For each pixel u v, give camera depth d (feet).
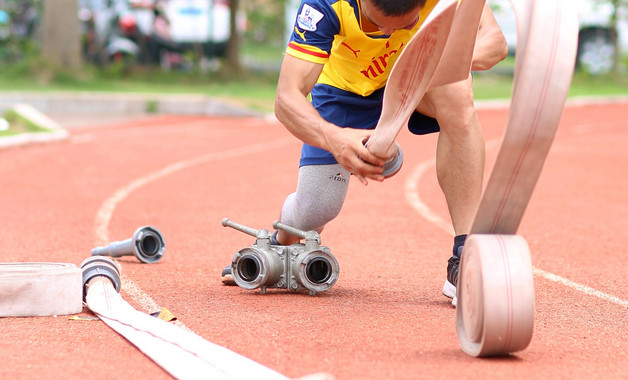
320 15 23.70
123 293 27.73
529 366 19.34
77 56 160.56
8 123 93.71
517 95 17.75
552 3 17.83
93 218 45.55
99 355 20.06
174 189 57.67
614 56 214.28
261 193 56.34
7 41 171.42
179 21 178.09
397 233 41.96
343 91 26.76
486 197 18.90
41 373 18.62
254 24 209.26
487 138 101.14
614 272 33.04
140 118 130.52
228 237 40.19
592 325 24.00
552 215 48.96
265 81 183.32
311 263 27.14
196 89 164.45
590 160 79.87
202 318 24.00
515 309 18.79
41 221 44.29
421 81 19.07
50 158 74.90
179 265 33.22
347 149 20.58
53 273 24.17
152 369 18.93
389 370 18.81
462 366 19.19
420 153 84.84
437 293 28.17
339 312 24.88
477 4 19.29
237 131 107.04
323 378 16.60
